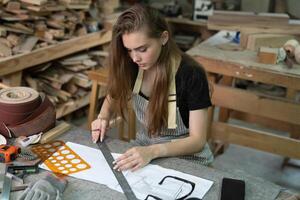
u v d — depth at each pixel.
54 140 1.36
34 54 2.43
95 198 1.08
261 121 2.70
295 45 2.17
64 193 1.09
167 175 1.19
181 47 3.74
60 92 2.77
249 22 2.47
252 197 1.11
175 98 1.44
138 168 1.22
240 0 3.60
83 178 1.16
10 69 2.28
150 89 1.48
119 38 1.36
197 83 1.42
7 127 1.32
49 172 1.18
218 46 2.43
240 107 2.28
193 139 1.39
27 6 2.49
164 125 1.49
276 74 2.04
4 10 2.43
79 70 2.90
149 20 1.26
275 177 2.56
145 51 1.28
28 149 1.29
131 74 1.47
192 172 1.22
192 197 1.09
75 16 2.81
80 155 1.28
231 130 2.40
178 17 3.73
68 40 2.72
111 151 1.32
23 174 1.15
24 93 1.36
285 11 3.50
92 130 1.44
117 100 1.53
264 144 2.33
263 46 2.32
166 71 1.38
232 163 2.70
